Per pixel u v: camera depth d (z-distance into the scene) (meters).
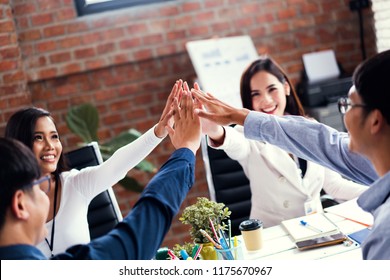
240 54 3.79
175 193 1.18
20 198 1.03
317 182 2.30
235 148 2.17
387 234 1.06
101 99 3.95
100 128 3.97
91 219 2.31
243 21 4.02
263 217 2.32
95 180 2.04
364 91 1.11
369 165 1.46
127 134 3.60
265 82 2.41
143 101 3.99
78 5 3.91
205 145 2.50
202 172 4.05
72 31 3.84
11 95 3.80
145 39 3.91
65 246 2.00
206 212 1.67
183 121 1.39
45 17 3.81
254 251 1.80
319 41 4.14
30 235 1.06
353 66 4.18
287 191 2.29
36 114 1.97
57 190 2.05
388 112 1.09
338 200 2.34
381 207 1.12
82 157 2.38
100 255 1.05
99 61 3.87
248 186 2.52
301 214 2.29
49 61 3.84
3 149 1.04
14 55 3.77
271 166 2.29
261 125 1.60
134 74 3.96
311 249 1.74
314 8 4.09
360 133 1.15
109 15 3.87
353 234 1.79
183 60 3.99
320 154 1.54
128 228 1.09
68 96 3.91
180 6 3.93
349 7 4.13
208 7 3.96
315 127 1.55
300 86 3.96
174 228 4.02
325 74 3.97
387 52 1.11
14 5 3.77
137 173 3.98
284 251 1.76
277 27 4.06
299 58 4.12
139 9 3.90
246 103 2.48
